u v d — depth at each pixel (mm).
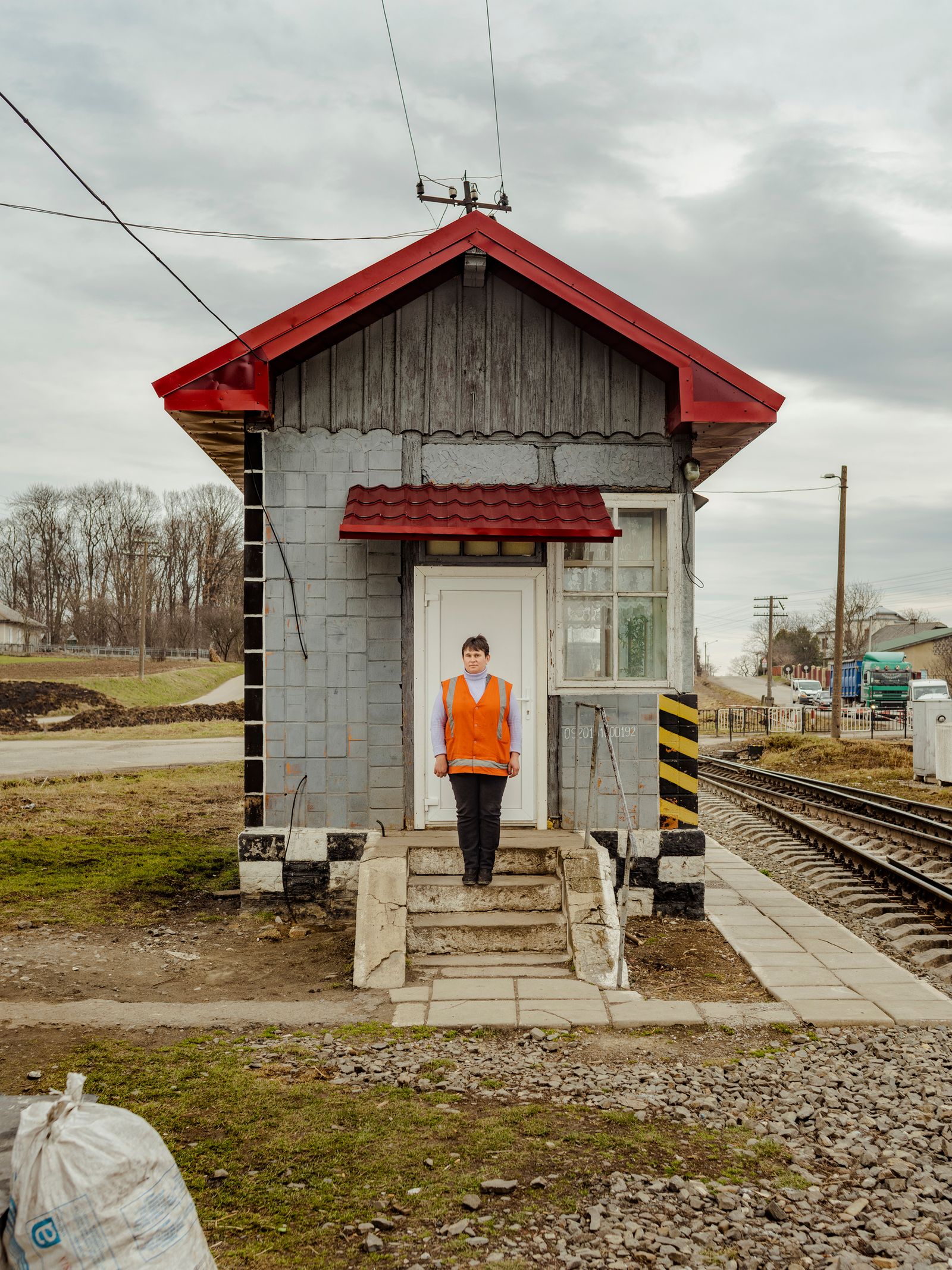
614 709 8898
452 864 8086
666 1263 3467
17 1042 5465
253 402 8297
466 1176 4027
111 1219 2582
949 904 9578
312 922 8547
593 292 8461
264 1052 5422
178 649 91312
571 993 6605
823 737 34875
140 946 7664
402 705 8773
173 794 16656
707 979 7141
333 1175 4027
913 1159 4293
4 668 58000
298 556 8781
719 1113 4758
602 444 8953
